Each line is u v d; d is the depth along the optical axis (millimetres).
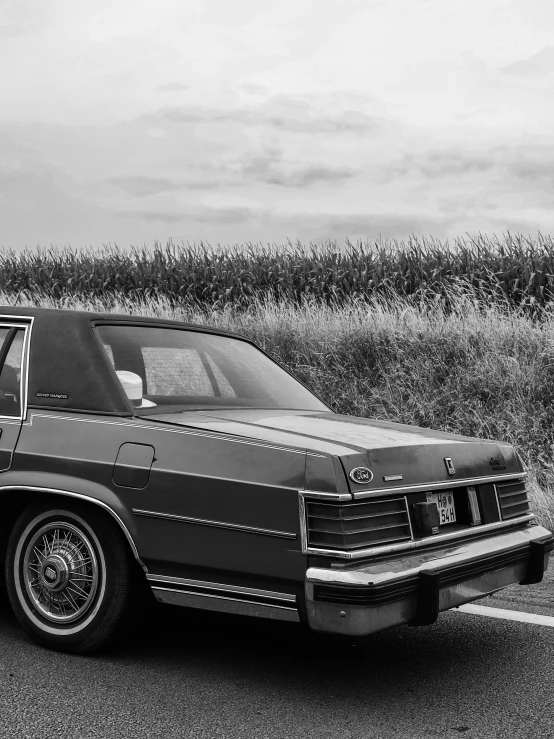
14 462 3732
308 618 3047
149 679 3398
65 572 3635
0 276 21172
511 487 4020
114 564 3521
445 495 3594
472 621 4402
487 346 10719
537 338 10578
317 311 13375
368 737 2906
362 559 3066
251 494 3201
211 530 3266
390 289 14961
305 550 3062
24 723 2947
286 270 16703
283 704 3186
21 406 3848
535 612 4570
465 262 15125
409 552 3268
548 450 9039
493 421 9648
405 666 3678
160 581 3387
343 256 16750
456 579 3318
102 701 3158
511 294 13594
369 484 3172
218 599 3279
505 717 3117
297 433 3465
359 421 4078
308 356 11656
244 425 3586
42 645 3748
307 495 3098
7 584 3824
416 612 3168
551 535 4062
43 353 3906
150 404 3775
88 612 3596
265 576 3154
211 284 17312
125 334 4051
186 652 3758
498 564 3592
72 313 3994
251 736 2883
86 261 20406
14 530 3805
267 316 13281
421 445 3521
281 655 3775
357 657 3787
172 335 4309
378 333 11625
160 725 2953
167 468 3391
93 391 3734
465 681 3498
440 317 11781
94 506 3574
